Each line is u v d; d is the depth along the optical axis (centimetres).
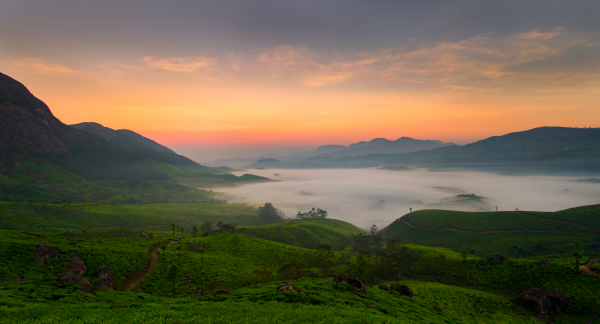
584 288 10488
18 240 9269
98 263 9469
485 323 8569
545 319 9388
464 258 14650
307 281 6769
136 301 4931
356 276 11100
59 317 3500
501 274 12738
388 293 7019
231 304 4525
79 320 3469
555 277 11531
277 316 3856
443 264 14262
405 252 16125
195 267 11006
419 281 12875
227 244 15538
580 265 12050
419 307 6488
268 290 5609
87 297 4803
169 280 9694
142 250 12194
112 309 4019
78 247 10100
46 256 8706
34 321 3319
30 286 5019
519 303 10481
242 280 10175
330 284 6325
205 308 4216
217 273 10675
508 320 9119
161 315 3778
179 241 15038
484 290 12112
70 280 5616
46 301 4269
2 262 7781
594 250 19112
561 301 9912
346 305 4866
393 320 4253
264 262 13812
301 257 14688
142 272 10262
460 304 9988
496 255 14062
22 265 8000
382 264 13562
